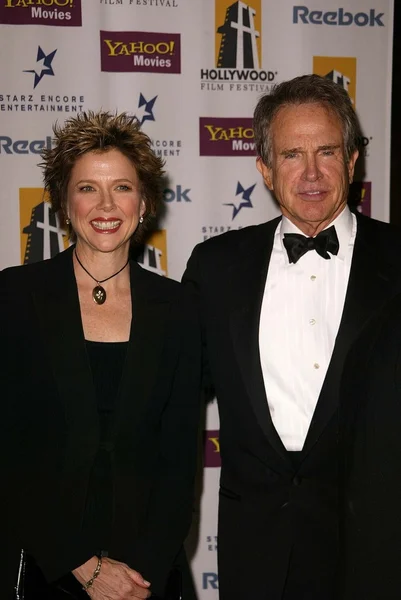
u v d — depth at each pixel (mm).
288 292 1892
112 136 1817
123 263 1905
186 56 2646
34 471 1744
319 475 1773
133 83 2633
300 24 2680
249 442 1829
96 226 1825
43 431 1740
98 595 1707
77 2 2584
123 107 2635
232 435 1879
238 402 1838
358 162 2754
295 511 1772
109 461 1734
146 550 1738
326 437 1750
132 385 1757
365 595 1394
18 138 2605
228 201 2719
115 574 1696
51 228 2652
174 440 1849
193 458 1871
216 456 2783
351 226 1941
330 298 1868
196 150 2686
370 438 1400
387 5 2709
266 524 1801
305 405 1807
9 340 1756
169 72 2646
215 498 2787
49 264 1894
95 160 1812
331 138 1802
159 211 2695
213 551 2803
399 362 1378
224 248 2014
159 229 2703
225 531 1893
